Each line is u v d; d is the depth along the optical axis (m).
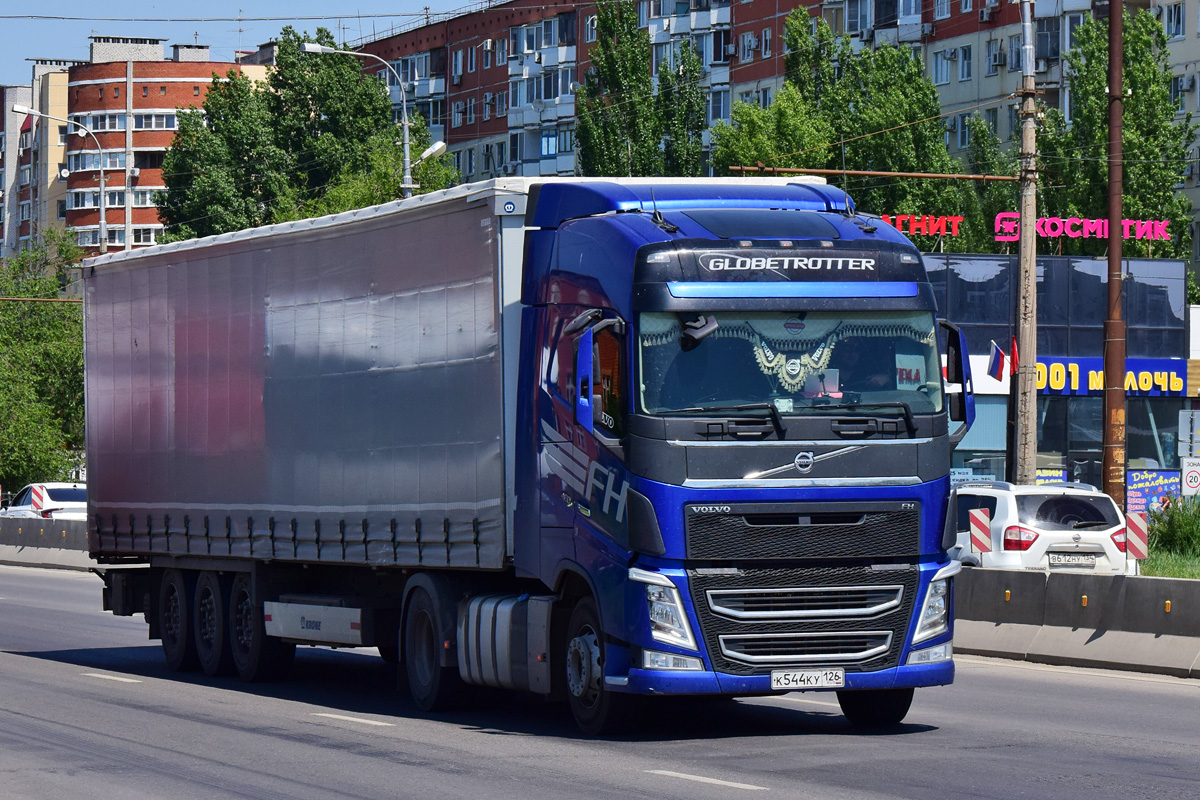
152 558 37.09
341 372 29.50
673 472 21.77
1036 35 128.88
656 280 22.11
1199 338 92.44
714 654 21.84
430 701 27.05
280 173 159.25
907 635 22.44
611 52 133.38
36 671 34.69
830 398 22.31
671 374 21.98
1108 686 30.61
